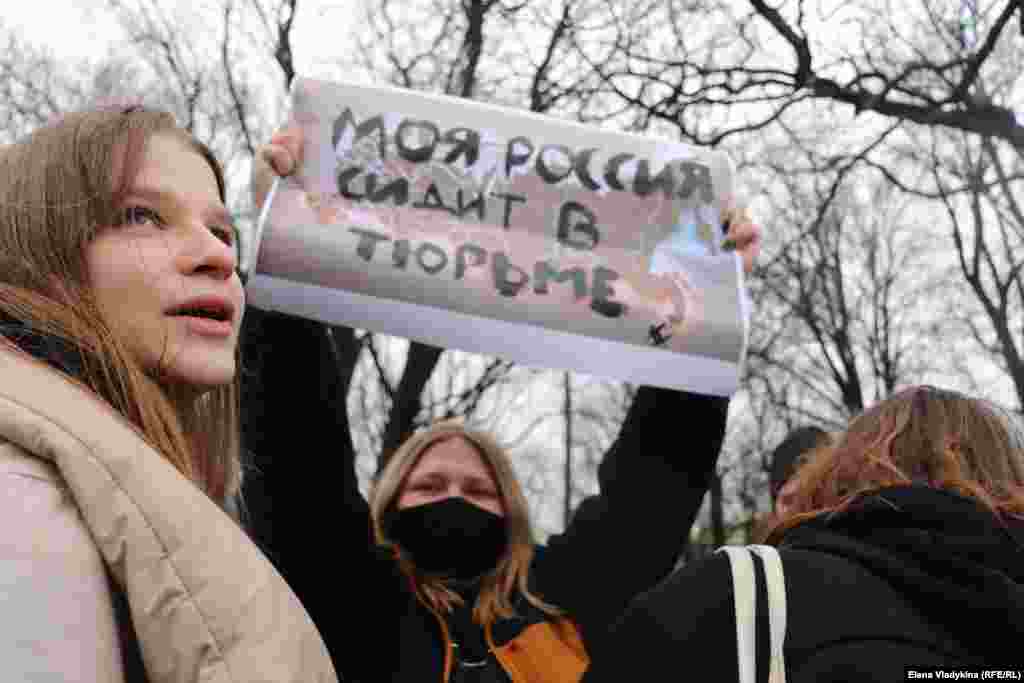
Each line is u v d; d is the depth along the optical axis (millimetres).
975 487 1528
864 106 7137
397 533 2732
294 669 910
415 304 2373
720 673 1364
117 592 906
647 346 2469
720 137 7652
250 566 940
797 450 3373
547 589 2609
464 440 2846
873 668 1309
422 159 2510
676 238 2590
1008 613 1312
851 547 1454
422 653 2379
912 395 1727
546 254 2492
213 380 1142
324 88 2521
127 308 1106
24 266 1079
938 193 9367
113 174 1140
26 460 878
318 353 2426
